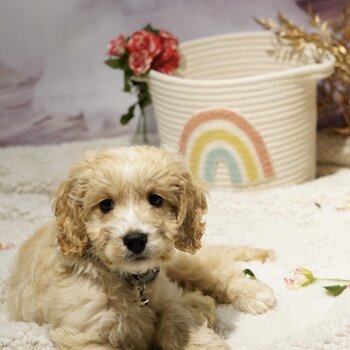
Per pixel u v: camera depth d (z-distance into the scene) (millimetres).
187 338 851
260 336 879
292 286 979
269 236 1134
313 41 1302
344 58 1299
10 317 949
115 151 858
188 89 1207
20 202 1307
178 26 1406
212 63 1376
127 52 1288
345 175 1293
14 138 1478
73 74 1435
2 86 1442
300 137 1253
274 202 1181
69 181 854
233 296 954
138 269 814
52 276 863
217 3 1391
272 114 1212
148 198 832
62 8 1396
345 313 843
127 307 855
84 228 844
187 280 979
